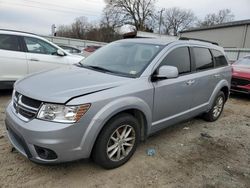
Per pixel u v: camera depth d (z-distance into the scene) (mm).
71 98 2551
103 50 4246
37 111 2557
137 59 3598
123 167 3158
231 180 3096
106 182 2838
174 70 3260
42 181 2760
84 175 2928
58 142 2479
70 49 16422
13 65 5715
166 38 4402
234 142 4277
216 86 4922
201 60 4457
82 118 2559
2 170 2879
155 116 3469
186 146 3941
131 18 49438
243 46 28719
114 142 3000
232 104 7234
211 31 33031
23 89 2811
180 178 3043
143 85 3174
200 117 5383
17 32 5891
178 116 3957
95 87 2793
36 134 2471
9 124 2836
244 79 7527
